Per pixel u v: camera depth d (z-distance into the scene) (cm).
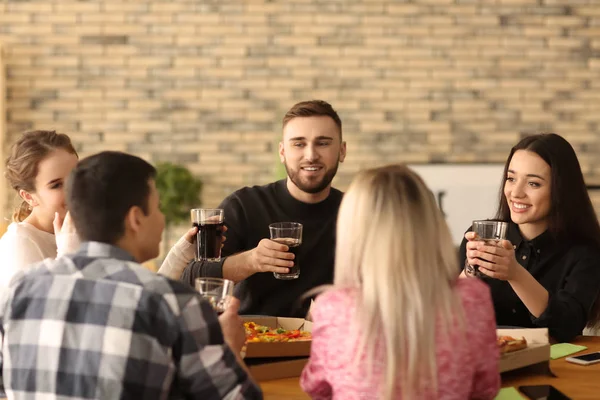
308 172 259
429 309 139
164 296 140
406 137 564
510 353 182
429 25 559
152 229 152
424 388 138
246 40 561
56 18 560
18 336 145
